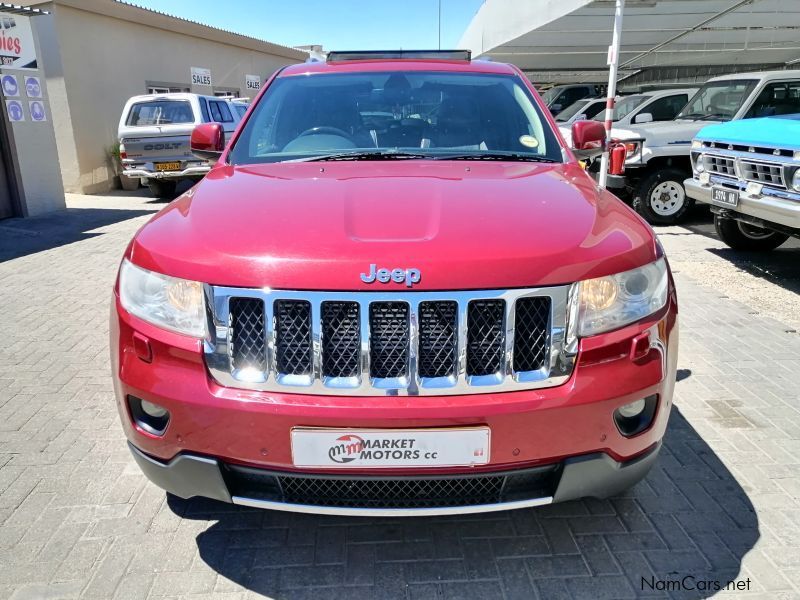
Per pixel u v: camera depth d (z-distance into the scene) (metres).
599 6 10.55
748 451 2.95
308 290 1.79
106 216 9.91
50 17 11.74
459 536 2.40
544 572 2.21
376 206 2.13
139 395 1.95
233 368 1.86
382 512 1.92
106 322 4.80
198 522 2.48
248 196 2.29
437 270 1.80
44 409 3.40
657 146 8.03
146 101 11.50
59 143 12.46
